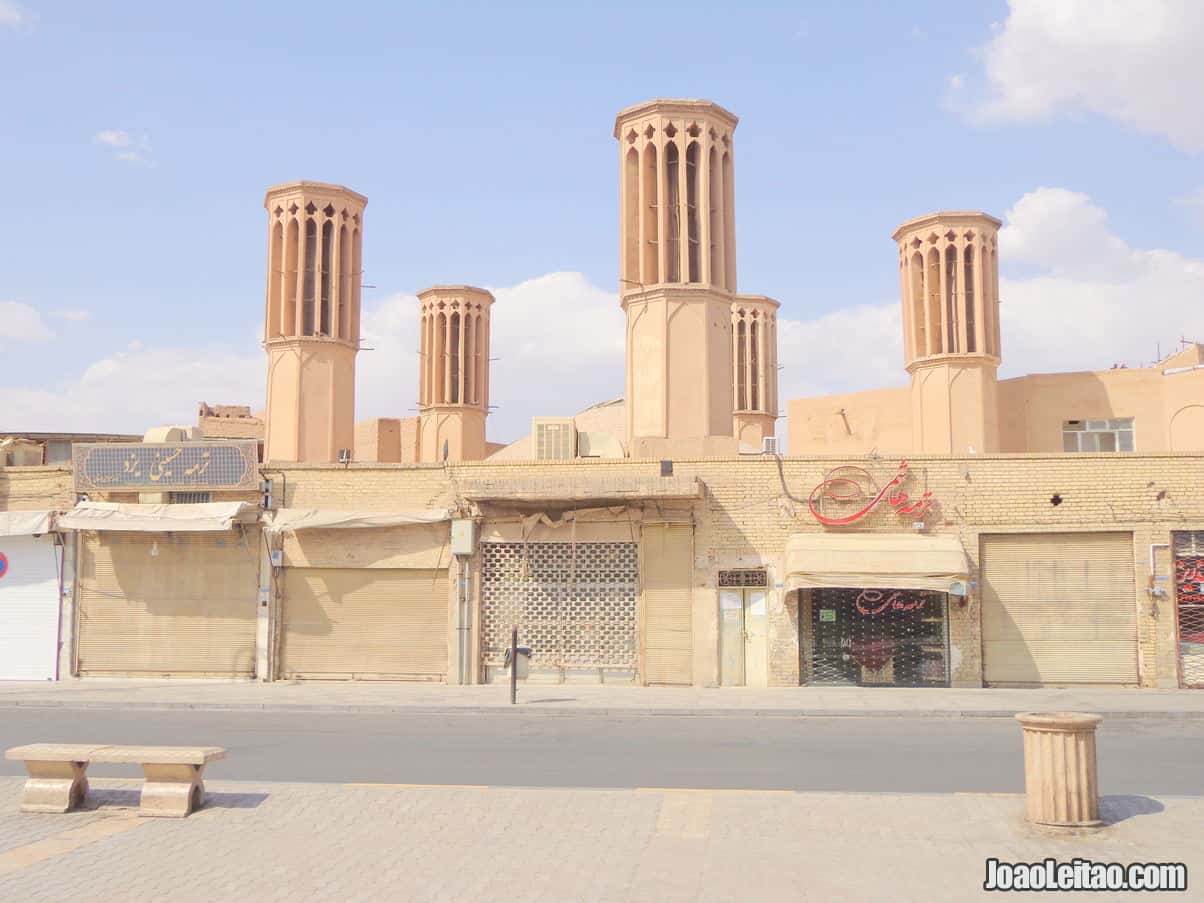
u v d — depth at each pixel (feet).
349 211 107.24
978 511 61.16
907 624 61.26
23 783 32.04
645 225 85.20
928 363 103.60
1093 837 24.26
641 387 83.87
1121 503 60.29
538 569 63.98
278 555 65.82
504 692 58.95
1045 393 101.96
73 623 67.15
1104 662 60.13
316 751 38.01
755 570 62.13
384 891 20.89
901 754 36.78
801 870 21.94
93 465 66.95
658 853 23.25
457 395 138.72
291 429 101.60
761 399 145.89
